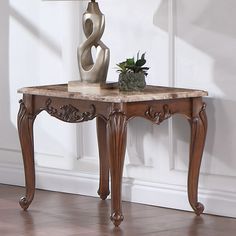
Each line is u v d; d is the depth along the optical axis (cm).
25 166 478
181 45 472
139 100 433
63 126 521
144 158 491
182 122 476
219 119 462
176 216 467
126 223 453
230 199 462
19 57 536
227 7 454
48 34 522
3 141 550
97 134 497
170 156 481
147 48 484
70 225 451
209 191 469
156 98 438
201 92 454
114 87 462
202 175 471
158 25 478
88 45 460
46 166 532
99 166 507
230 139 460
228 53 456
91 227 446
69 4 511
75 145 518
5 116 546
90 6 459
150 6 480
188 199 465
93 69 455
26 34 530
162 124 482
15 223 456
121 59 495
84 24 461
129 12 489
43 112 528
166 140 482
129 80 446
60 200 505
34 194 511
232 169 461
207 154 468
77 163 518
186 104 455
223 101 460
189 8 467
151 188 489
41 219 463
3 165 550
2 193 524
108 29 498
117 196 438
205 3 461
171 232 436
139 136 491
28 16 529
